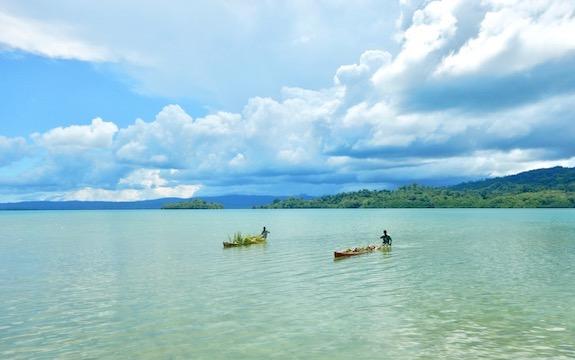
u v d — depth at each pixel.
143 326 22.59
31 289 32.41
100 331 21.91
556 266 40.31
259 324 22.62
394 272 37.72
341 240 71.44
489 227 103.31
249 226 124.69
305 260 45.84
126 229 114.31
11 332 21.95
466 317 23.44
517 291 29.62
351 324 22.45
